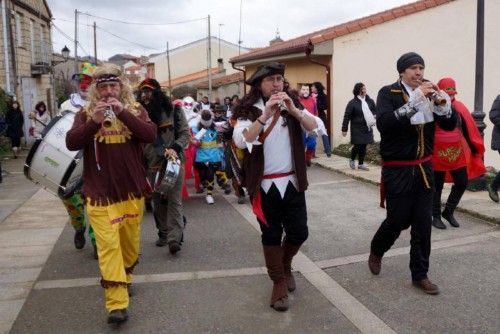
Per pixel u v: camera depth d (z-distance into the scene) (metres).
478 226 6.09
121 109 3.73
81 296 4.35
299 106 4.02
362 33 13.16
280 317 3.89
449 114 4.07
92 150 3.84
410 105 3.97
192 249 5.61
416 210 4.23
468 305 4.00
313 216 6.93
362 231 6.16
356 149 10.23
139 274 4.85
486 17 12.45
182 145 5.27
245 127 3.87
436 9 12.77
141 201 4.07
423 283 4.25
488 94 12.67
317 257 5.21
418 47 13.09
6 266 5.13
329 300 4.16
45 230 6.50
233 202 8.04
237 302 4.18
